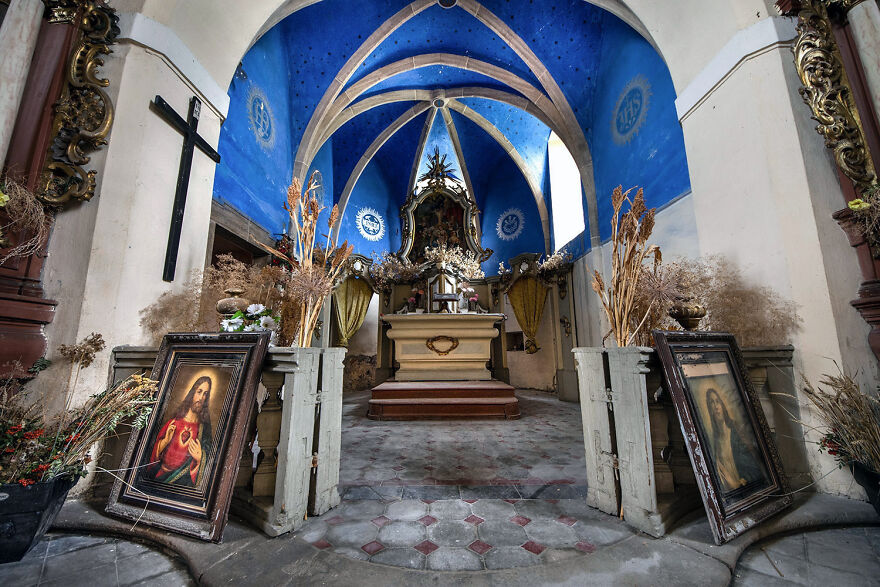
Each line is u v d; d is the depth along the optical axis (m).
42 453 1.58
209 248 3.79
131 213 2.40
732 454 1.81
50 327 2.12
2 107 2.01
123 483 1.84
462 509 2.00
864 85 2.11
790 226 2.41
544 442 3.58
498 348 8.08
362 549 1.57
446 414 4.81
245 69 4.71
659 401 2.02
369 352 9.23
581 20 5.68
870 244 2.08
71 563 1.50
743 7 2.73
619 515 1.87
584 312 6.52
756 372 2.34
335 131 7.86
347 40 5.99
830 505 1.92
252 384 1.79
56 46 2.23
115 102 2.41
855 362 2.13
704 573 1.36
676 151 4.15
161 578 1.42
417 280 8.64
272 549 1.55
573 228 8.05
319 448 1.97
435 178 9.64
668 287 2.17
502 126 8.59
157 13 2.68
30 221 2.04
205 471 1.72
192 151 2.95
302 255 2.45
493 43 6.49
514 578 1.35
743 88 2.72
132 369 2.25
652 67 4.66
